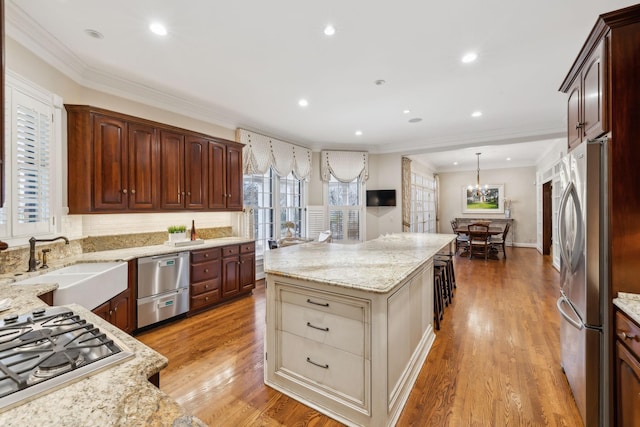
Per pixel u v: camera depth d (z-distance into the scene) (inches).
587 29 91.4
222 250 148.2
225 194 163.0
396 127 199.9
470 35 94.7
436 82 129.0
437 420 69.2
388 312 66.8
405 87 134.6
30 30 87.0
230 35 93.8
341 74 121.3
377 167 261.9
